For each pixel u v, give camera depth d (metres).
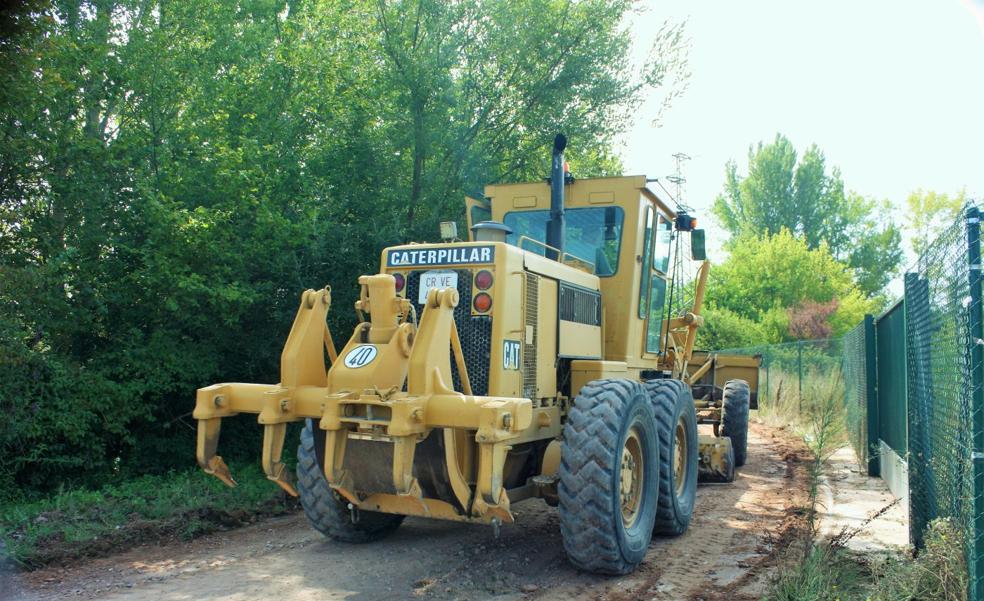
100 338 10.12
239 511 7.78
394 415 4.72
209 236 9.78
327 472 5.07
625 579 5.65
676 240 8.77
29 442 8.93
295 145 11.91
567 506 5.41
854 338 11.80
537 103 13.54
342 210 11.65
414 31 12.76
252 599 5.24
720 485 9.66
